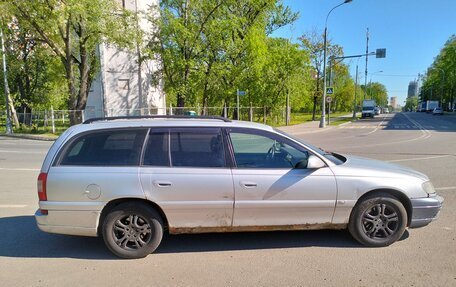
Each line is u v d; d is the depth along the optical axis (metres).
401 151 12.34
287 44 29.53
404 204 4.01
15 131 25.09
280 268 3.50
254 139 3.99
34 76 31.81
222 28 24.89
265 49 27.11
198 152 3.85
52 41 22.08
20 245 4.19
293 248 4.00
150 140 3.84
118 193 3.66
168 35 25.11
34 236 4.48
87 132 3.84
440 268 3.45
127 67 29.28
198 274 3.40
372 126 29.09
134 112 29.02
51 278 3.36
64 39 22.00
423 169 8.65
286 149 4.05
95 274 3.44
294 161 4.01
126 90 29.45
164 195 3.70
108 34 21.72
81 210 3.67
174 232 3.85
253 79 27.34
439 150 12.52
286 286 3.14
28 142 18.77
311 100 46.81
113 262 3.71
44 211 3.72
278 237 4.33
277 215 3.86
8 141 19.45
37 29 21.03
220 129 3.94
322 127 27.33
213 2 25.17
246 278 3.31
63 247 4.12
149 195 3.68
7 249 4.07
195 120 4.07
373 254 3.80
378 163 4.32
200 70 25.80
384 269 3.44
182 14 25.78
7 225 4.90
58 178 3.66
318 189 3.83
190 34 24.48
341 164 4.04
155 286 3.18
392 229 3.99
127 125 3.89
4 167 9.91
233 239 4.29
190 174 3.72
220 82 27.41
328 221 3.94
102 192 3.65
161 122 3.95
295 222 3.90
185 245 4.12
